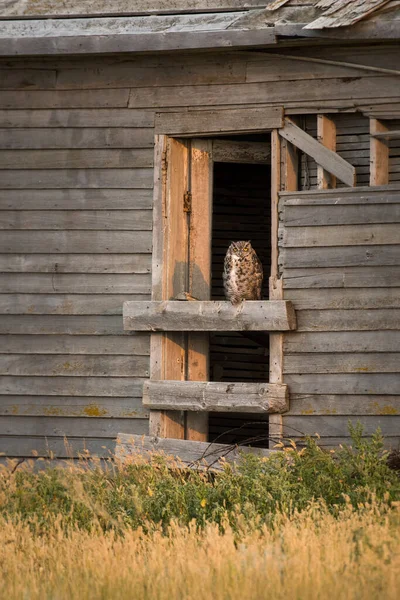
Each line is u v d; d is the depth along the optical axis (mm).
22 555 28094
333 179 41000
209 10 42031
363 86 40156
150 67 42812
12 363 43281
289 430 39781
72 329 42969
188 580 23953
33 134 43625
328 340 39656
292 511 32469
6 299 43438
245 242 42125
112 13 42781
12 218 43594
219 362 53656
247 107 41562
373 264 39250
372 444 35469
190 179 43469
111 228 42875
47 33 42062
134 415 42250
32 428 43125
